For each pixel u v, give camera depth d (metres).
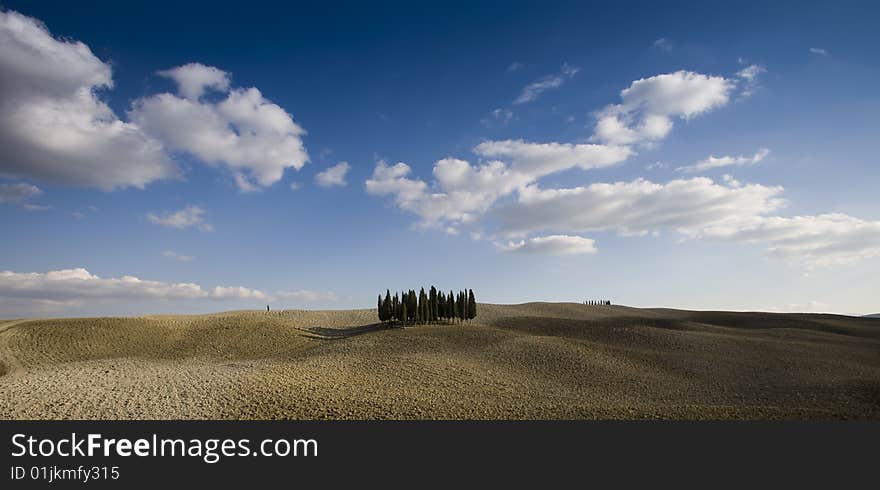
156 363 63.28
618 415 33.44
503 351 64.12
